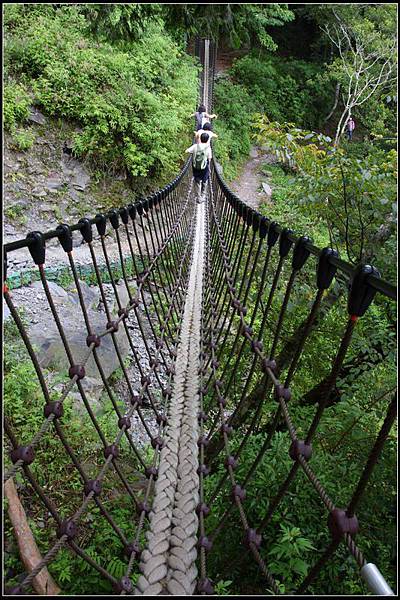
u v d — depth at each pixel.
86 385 4.19
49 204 8.09
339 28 14.27
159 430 2.27
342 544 1.94
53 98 8.48
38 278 6.22
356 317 0.84
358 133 16.30
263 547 1.96
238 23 3.10
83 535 2.30
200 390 2.62
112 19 3.23
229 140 13.83
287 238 1.41
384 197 3.00
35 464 2.67
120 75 9.12
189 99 10.80
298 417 2.94
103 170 8.92
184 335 3.47
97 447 3.03
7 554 2.04
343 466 2.33
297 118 17.31
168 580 1.50
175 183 5.38
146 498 1.79
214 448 3.01
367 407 3.02
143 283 2.77
